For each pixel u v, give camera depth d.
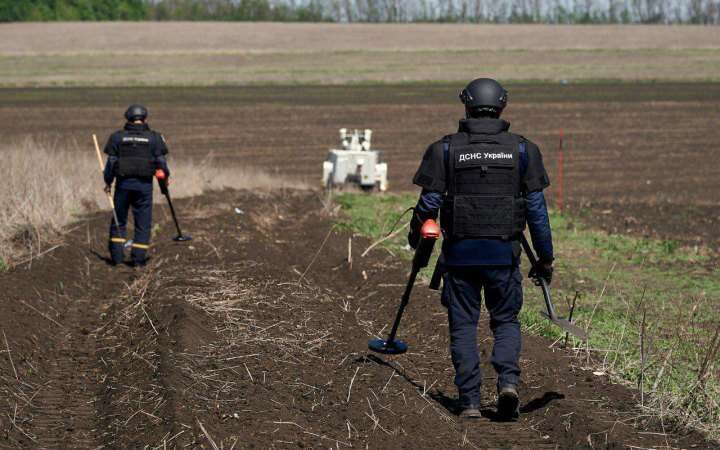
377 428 11.03
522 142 11.43
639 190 52.19
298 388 12.51
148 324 15.52
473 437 11.14
